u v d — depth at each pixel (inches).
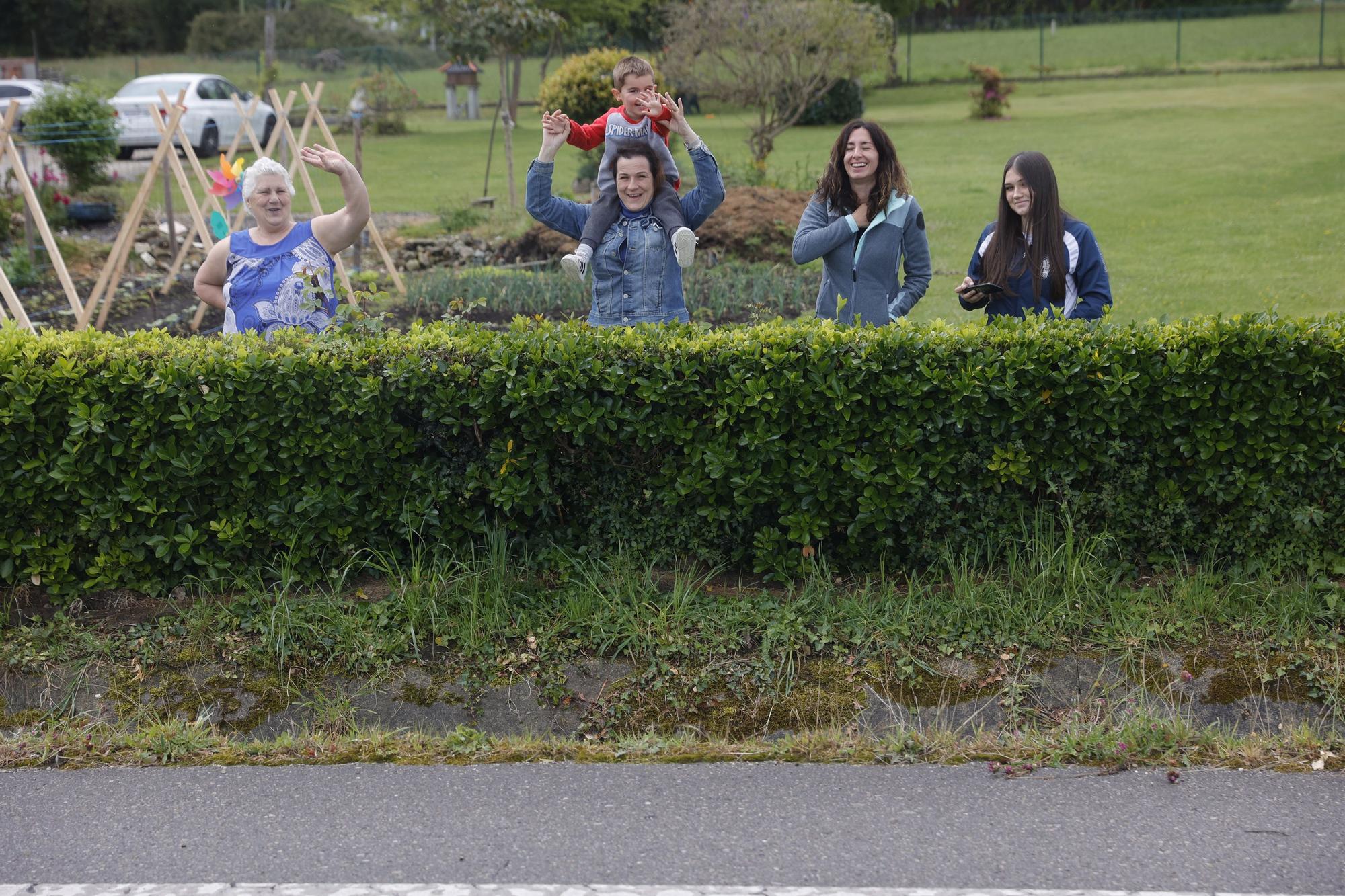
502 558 196.5
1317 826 140.5
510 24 608.1
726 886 131.0
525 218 568.4
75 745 167.0
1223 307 374.6
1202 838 138.7
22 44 1763.0
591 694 180.1
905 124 1089.4
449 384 195.9
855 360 191.8
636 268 227.0
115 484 197.0
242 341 201.2
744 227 469.7
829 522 197.6
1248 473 194.4
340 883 133.0
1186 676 176.7
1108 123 984.3
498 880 133.0
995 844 138.5
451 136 1109.7
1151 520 196.5
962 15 2042.3
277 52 1507.1
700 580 201.2
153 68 1499.8
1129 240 506.3
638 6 1258.0
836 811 146.2
